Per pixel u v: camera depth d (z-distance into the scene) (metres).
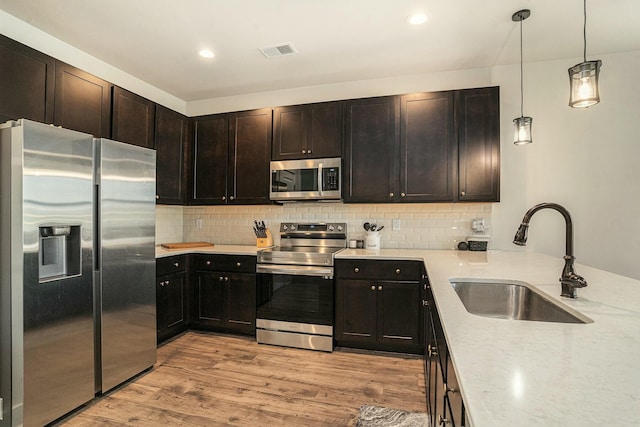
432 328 1.62
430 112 2.97
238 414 1.99
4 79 2.04
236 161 3.49
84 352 2.04
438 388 1.29
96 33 2.47
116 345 2.27
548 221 2.93
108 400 2.14
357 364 2.67
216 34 2.49
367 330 2.89
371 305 2.88
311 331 2.98
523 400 0.60
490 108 2.85
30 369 1.75
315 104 3.26
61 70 2.38
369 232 3.29
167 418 1.95
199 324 3.36
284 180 3.30
